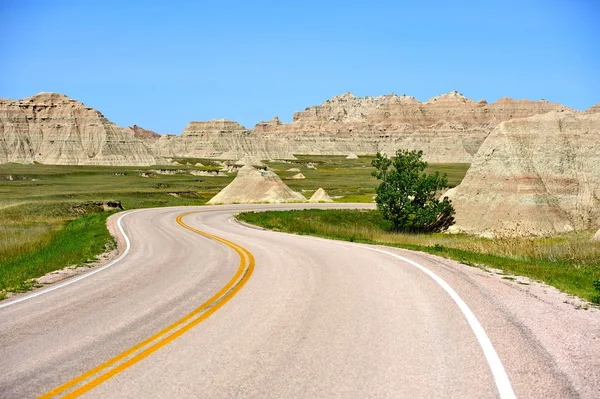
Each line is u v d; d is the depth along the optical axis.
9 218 48.94
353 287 12.01
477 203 44.84
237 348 7.31
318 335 7.93
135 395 5.62
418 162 47.66
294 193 69.56
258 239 26.30
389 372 6.23
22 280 14.35
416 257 17.75
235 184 68.56
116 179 124.56
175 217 42.66
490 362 6.49
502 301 10.14
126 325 8.82
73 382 6.04
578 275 14.84
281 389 5.74
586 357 6.66
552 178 43.53
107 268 16.94
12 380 6.15
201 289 12.29
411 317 8.94
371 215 50.56
